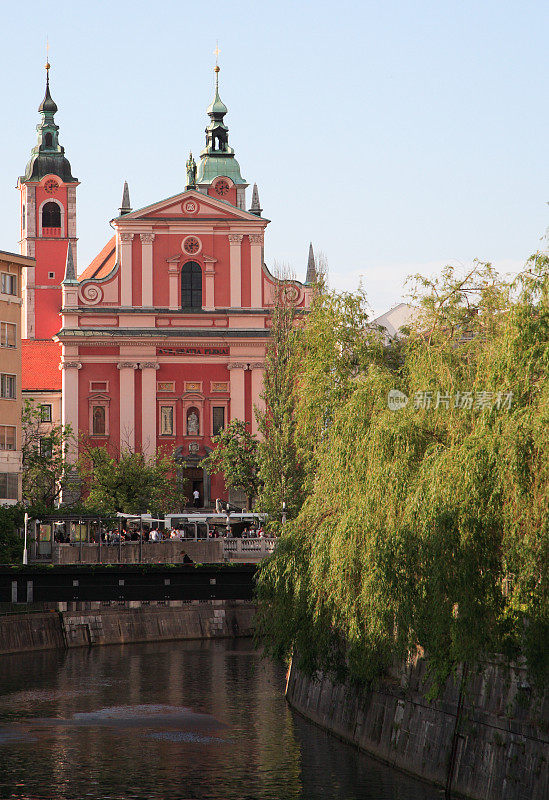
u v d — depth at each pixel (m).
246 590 158.62
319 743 113.62
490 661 85.94
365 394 96.19
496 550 78.94
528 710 82.88
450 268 105.69
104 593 157.75
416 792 93.50
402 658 88.75
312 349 137.12
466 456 78.69
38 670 163.25
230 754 109.62
